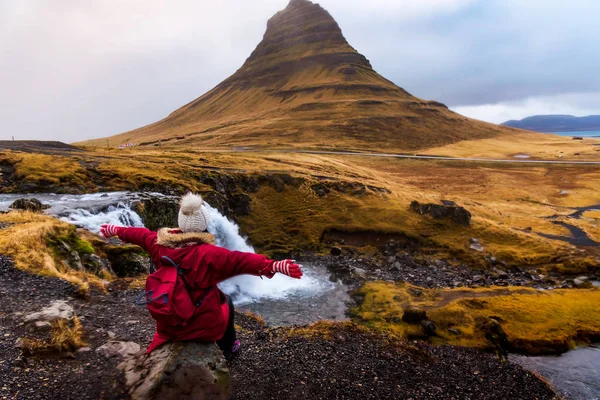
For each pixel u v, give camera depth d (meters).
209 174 55.28
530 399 15.52
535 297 30.05
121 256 20.00
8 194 36.72
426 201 62.22
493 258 44.56
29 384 6.36
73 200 34.06
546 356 22.09
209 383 4.84
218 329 4.73
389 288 34.38
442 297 31.56
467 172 113.56
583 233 53.50
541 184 96.06
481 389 14.73
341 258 45.84
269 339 13.25
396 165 124.38
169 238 4.23
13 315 8.84
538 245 47.16
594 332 24.47
